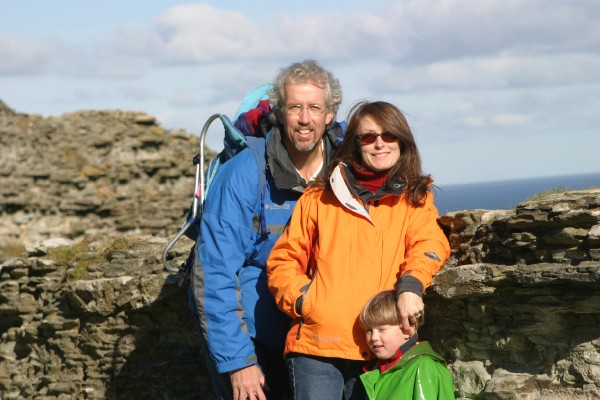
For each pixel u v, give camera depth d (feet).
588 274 21.70
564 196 23.61
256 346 22.74
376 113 20.61
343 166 20.99
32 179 165.27
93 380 37.29
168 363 34.40
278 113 22.18
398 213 20.80
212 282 21.50
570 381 22.77
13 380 41.11
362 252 20.24
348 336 19.72
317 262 20.43
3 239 159.12
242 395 21.47
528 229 23.94
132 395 35.70
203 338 22.13
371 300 19.52
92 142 183.83
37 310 40.34
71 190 166.71
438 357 19.98
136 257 37.32
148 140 186.60
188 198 174.19
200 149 23.57
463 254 26.17
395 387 19.47
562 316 23.26
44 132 183.42
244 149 22.40
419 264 19.90
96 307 36.50
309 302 19.94
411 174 20.94
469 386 25.31
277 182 21.91
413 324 19.51
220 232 21.62
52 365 39.27
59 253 40.78
